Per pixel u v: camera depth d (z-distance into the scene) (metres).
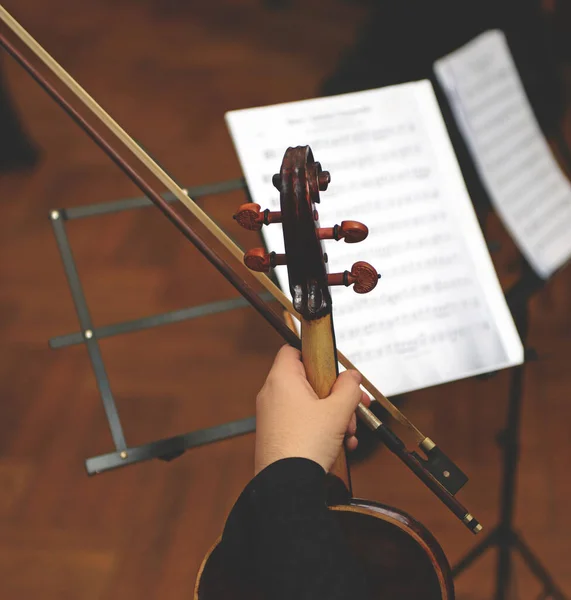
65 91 3.22
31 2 3.79
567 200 1.26
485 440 2.01
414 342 1.12
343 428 0.71
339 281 0.71
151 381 2.18
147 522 1.87
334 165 1.16
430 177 1.17
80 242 2.58
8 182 2.82
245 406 2.11
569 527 1.82
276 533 0.66
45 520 1.88
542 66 1.62
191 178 2.80
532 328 2.28
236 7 3.73
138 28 3.61
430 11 1.68
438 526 1.83
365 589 0.66
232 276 0.87
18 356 2.24
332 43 3.51
